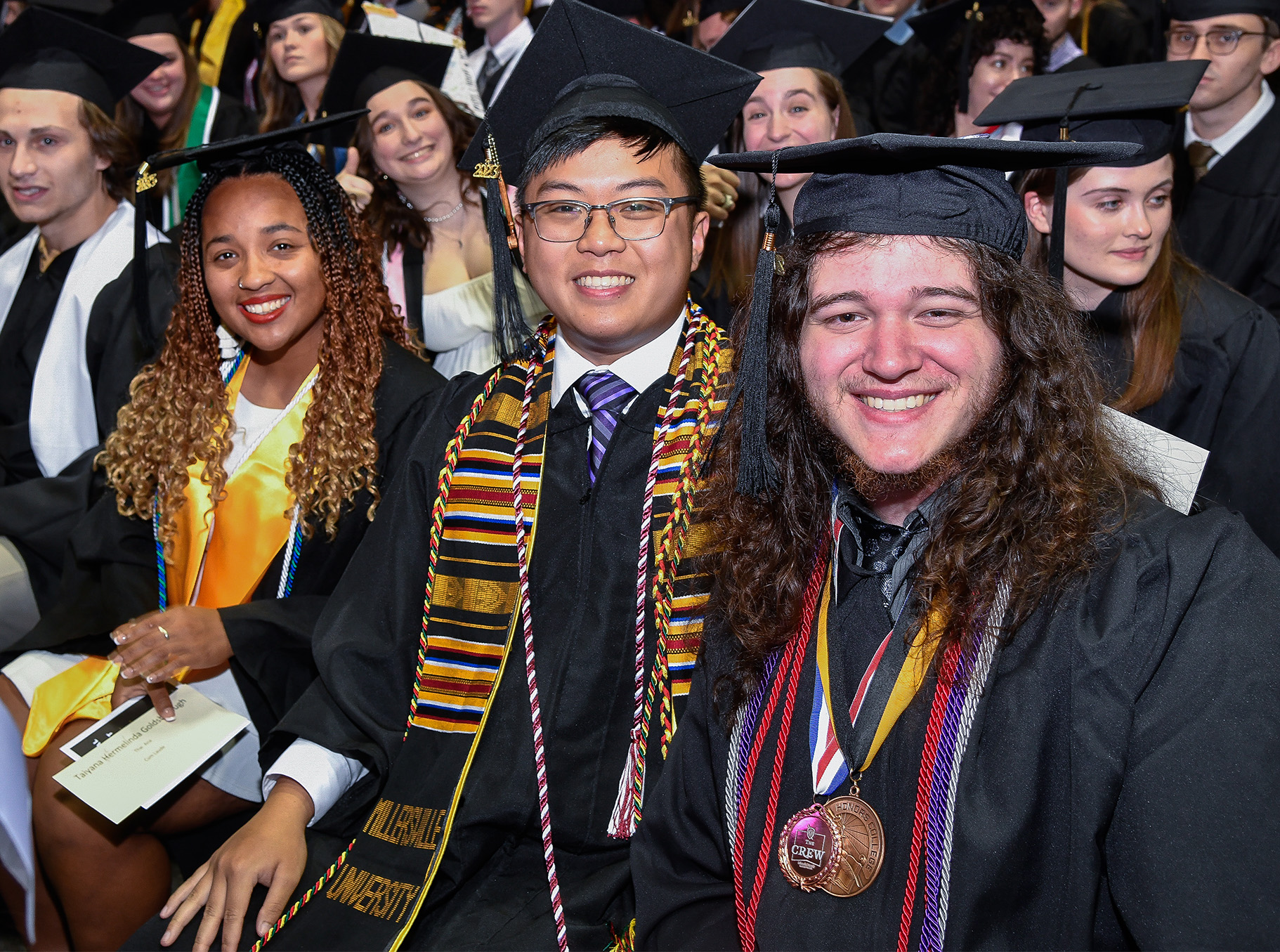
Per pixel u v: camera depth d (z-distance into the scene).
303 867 2.03
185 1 5.18
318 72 5.16
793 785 1.66
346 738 2.15
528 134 2.38
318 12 5.11
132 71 3.67
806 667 1.70
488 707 2.06
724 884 1.76
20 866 2.50
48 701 2.49
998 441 1.63
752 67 3.73
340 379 2.59
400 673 2.20
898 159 1.60
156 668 2.27
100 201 3.62
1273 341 3.06
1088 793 1.46
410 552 2.25
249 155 2.57
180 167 4.94
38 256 3.77
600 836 2.02
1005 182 1.62
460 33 6.39
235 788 2.50
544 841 1.93
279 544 2.61
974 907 1.46
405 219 3.93
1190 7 4.18
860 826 1.56
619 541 2.07
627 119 2.03
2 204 5.21
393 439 2.62
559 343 2.21
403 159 3.80
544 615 2.10
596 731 2.04
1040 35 4.46
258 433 2.69
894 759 1.58
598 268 2.01
